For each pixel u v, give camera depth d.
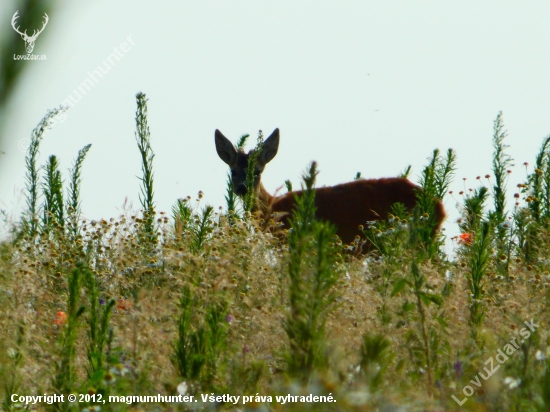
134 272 24.48
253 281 20.84
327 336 14.10
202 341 15.41
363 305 19.05
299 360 12.38
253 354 16.19
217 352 15.66
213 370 15.18
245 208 35.94
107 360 15.95
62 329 16.72
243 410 12.56
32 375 15.84
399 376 13.44
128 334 15.83
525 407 11.12
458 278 20.83
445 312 18.02
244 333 18.16
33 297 20.95
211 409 13.22
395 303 18.77
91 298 17.72
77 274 16.44
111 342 17.30
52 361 15.48
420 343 15.47
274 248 24.91
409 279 19.77
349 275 22.50
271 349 16.27
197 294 18.16
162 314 16.67
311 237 13.13
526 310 17.94
